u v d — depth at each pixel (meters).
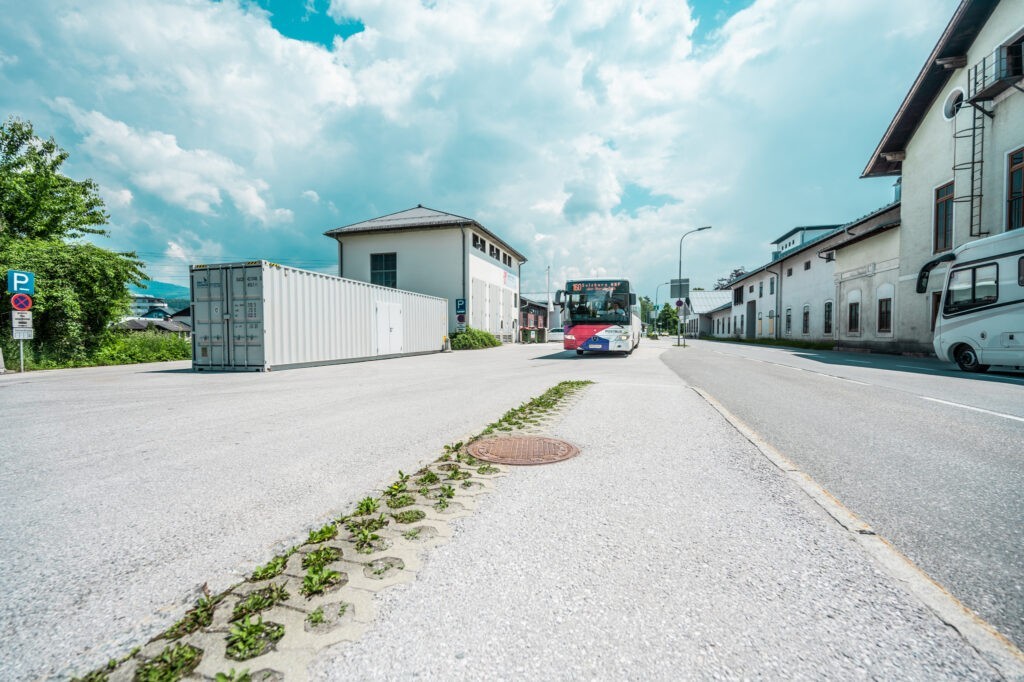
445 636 1.60
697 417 5.62
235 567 2.11
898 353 19.31
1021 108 13.95
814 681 1.39
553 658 1.49
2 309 14.44
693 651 1.52
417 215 31.16
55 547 2.31
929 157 17.69
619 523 2.53
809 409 6.26
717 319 64.69
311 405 6.78
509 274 38.06
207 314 12.73
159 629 1.68
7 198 18.61
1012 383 9.16
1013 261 10.45
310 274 13.96
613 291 18.61
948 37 15.58
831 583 1.93
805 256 31.53
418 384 9.49
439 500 2.87
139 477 3.42
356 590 1.88
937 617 1.71
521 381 10.00
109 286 17.45
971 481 3.30
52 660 1.51
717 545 2.27
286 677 1.42
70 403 7.02
